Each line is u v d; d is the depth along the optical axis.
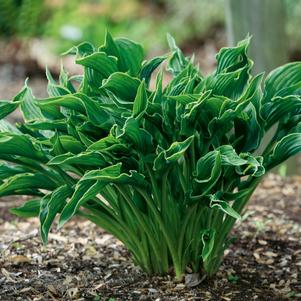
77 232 5.16
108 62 3.77
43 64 12.84
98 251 4.73
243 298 4.09
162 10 14.89
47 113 4.04
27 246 4.80
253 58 6.74
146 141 3.73
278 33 6.73
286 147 3.88
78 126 3.85
